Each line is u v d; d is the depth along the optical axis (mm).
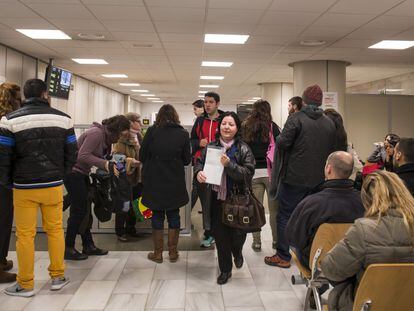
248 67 8828
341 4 4367
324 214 2129
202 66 8852
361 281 1461
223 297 2803
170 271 3285
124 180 3543
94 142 3449
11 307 2613
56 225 2863
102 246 3955
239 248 3234
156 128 3426
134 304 2682
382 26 5277
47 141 2721
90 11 4750
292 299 2775
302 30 5520
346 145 3391
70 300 2727
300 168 3086
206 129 3867
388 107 7547
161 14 4836
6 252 3062
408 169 2660
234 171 2846
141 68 9328
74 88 10859
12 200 3000
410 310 1502
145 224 4438
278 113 11609
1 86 2994
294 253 2428
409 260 1510
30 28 5617
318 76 7840
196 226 4773
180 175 3424
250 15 4824
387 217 1543
